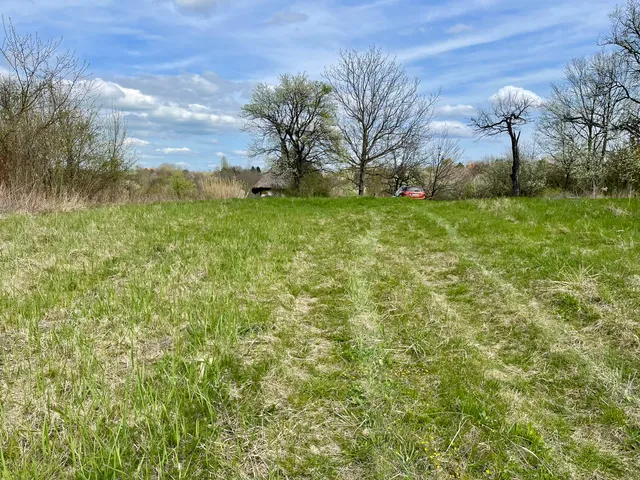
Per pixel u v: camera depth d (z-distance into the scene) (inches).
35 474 78.3
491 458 90.7
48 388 108.1
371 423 101.4
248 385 116.6
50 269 212.4
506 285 193.8
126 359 127.6
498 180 1393.9
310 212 497.4
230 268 226.8
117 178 678.5
